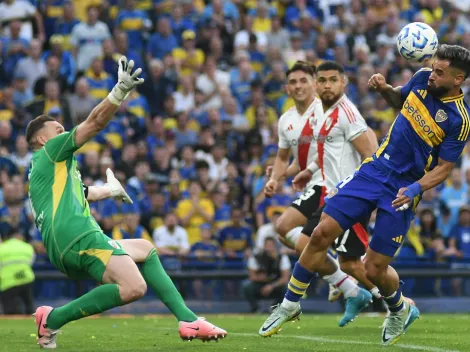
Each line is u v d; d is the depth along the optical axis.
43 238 11.35
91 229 11.16
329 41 36.69
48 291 25.31
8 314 24.47
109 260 11.02
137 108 32.19
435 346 12.55
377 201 12.10
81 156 29.36
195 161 30.64
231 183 29.50
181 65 34.84
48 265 25.39
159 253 25.98
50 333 11.84
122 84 11.04
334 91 15.80
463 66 11.67
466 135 11.95
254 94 33.44
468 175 30.16
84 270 11.23
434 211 28.89
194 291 26.00
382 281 12.38
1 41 33.25
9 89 31.06
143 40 35.12
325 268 16.36
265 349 12.01
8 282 24.28
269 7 37.97
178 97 33.53
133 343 13.23
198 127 32.75
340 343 13.16
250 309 25.91
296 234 16.70
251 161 30.88
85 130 11.23
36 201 11.42
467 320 20.16
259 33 37.12
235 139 32.44
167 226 26.73
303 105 16.95
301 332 15.85
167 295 11.42
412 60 12.65
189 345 12.75
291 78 16.89
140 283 10.96
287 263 25.62
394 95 12.56
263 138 32.72
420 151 12.05
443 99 11.95
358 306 16.61
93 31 33.94
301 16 37.47
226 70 35.88
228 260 26.33
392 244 12.07
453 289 26.59
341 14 39.06
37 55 32.78
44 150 11.45
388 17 37.88
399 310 12.76
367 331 16.14
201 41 36.16
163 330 16.97
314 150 16.70
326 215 12.20
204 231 27.52
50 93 30.44
